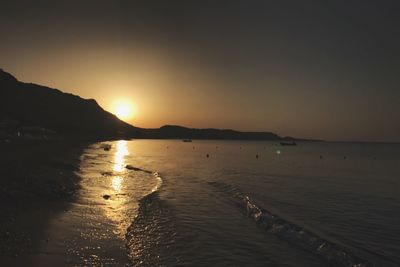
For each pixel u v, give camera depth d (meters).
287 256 15.80
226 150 151.12
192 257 15.41
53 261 13.64
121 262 14.38
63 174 36.97
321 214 25.75
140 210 24.25
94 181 36.22
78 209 22.61
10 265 12.80
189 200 28.92
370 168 73.94
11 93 179.62
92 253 15.04
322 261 15.25
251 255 15.84
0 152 50.56
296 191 36.78
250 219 22.64
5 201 21.80
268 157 107.31
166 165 66.06
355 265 14.92
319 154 137.50
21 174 30.36
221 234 19.08
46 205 22.42
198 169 59.41
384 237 19.94
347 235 20.20
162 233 18.92
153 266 14.22
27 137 91.69
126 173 47.12
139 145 183.62
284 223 21.11
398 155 136.38
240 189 36.53
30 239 15.64
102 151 101.88
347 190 39.34
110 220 20.83
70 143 119.88
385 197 35.06
